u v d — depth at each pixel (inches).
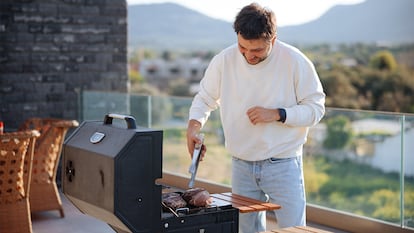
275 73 131.3
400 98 1014.4
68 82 289.4
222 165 246.4
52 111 286.2
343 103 1029.2
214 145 249.3
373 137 205.0
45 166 223.6
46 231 209.0
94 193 111.8
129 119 112.4
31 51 279.9
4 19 273.9
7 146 183.2
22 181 190.9
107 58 299.0
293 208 134.0
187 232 113.3
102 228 212.8
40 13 280.7
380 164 203.6
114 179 106.0
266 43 124.6
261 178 134.4
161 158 110.0
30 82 280.5
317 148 221.5
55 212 234.7
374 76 1020.5
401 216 197.6
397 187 199.2
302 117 129.3
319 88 132.6
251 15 123.6
